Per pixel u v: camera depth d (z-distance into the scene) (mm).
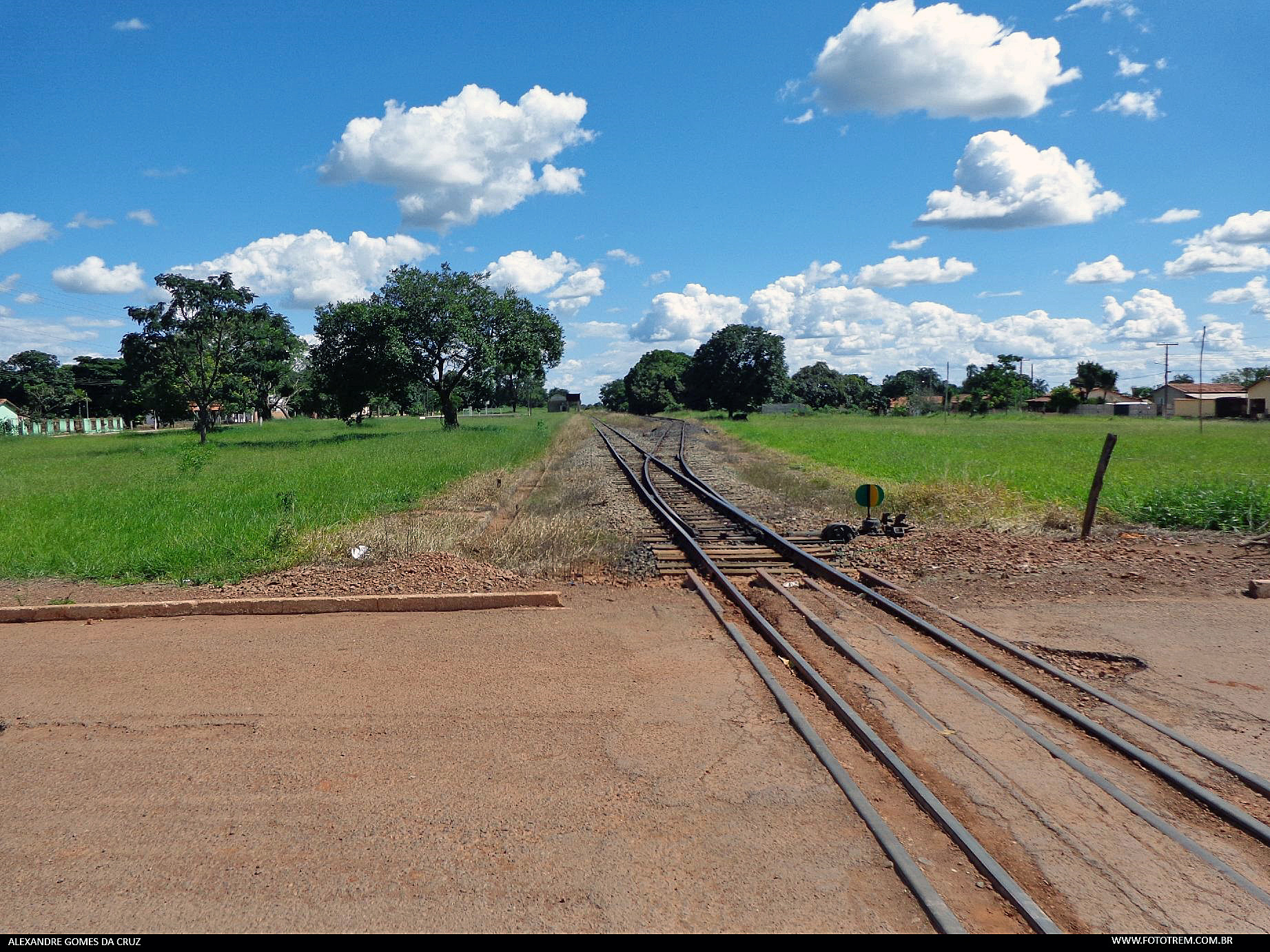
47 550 11469
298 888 3643
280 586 9242
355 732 5270
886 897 3518
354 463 25844
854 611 8148
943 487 15070
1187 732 5164
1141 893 3551
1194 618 7680
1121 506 13508
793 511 15156
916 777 4465
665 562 10828
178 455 34094
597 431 53156
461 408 59250
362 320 49188
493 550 11047
